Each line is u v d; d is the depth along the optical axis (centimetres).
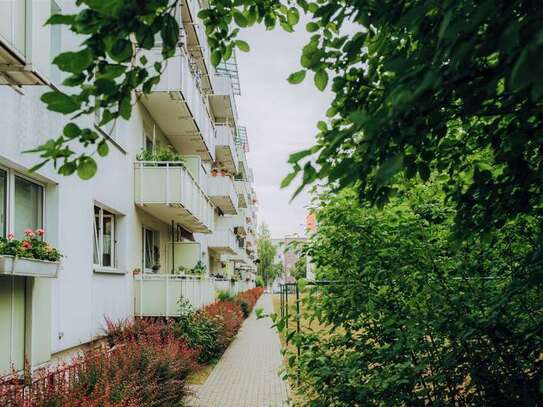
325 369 455
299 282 516
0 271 625
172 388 862
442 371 428
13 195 769
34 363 811
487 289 441
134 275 1443
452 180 383
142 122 1570
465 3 180
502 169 331
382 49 262
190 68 1664
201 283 1745
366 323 499
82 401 596
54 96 228
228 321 1888
